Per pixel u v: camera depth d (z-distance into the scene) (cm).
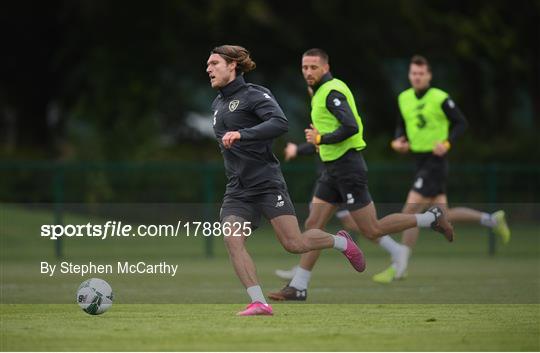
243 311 3647
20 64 12812
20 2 12100
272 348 2858
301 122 13625
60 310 3912
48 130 13350
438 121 5381
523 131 12325
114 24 11638
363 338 3058
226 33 12106
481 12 12206
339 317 3622
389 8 12406
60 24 12419
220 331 3206
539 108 13062
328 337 3075
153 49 11838
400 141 5481
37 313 3791
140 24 11588
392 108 13512
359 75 13250
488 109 14012
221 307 4031
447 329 3278
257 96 3591
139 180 8512
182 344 2928
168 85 13875
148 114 11756
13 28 12425
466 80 13200
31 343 2953
